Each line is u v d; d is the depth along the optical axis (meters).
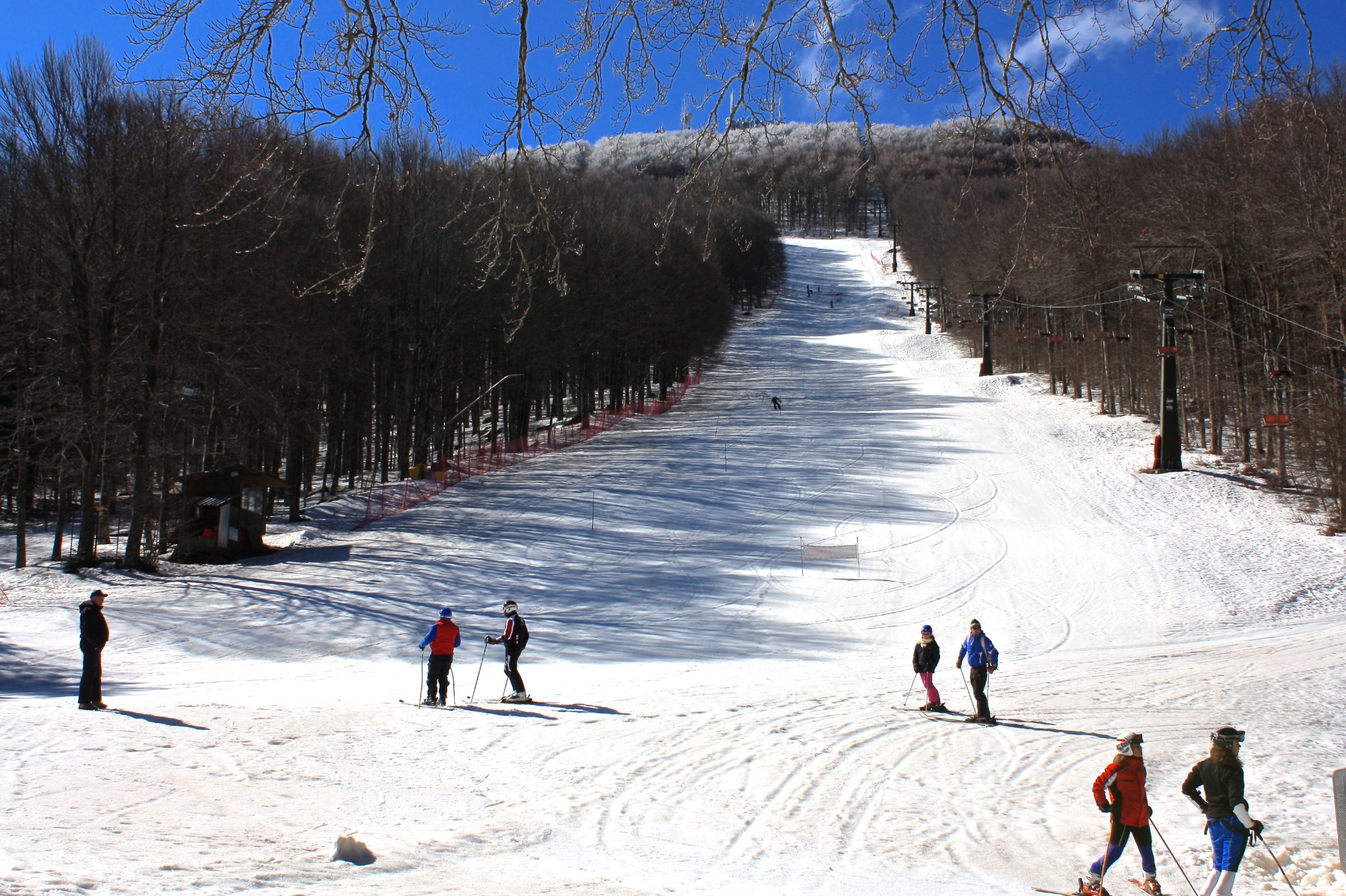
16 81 31.47
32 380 33.72
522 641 16.36
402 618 26.06
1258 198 25.77
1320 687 17.53
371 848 8.13
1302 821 9.82
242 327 34.72
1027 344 82.38
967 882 8.08
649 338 71.06
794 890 7.62
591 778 11.41
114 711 14.11
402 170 28.14
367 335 49.50
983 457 50.81
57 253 33.62
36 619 25.22
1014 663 21.23
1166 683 18.19
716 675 19.66
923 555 33.94
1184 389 53.94
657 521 39.69
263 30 4.82
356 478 64.25
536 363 56.81
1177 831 9.88
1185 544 34.53
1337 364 39.00
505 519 40.72
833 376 92.56
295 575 31.58
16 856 7.02
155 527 43.00
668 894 7.22
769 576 31.28
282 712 14.48
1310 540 34.69
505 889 6.89
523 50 5.18
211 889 6.36
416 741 12.91
